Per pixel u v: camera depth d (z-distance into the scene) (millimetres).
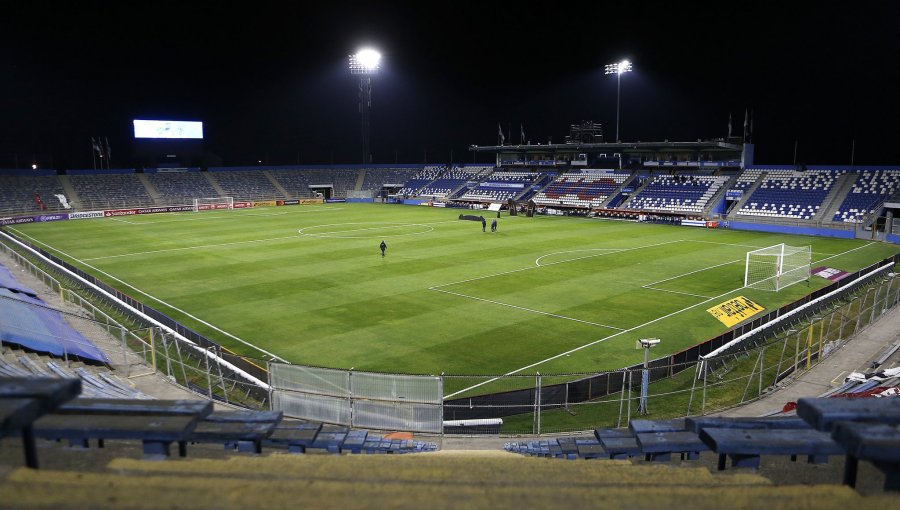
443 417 18688
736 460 4812
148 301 36062
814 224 68062
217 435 6336
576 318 32531
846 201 69562
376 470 4535
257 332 30141
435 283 40219
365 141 120750
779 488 3361
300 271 44062
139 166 110750
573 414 21453
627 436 7617
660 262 47875
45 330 23031
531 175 101688
